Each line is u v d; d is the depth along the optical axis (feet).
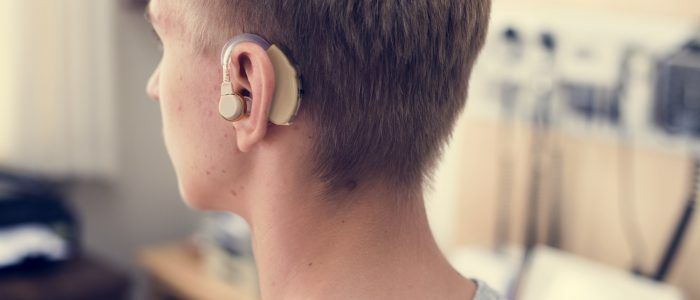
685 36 4.34
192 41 1.64
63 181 8.03
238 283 6.76
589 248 5.09
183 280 7.07
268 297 1.68
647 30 4.54
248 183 1.68
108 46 7.55
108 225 8.47
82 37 7.39
